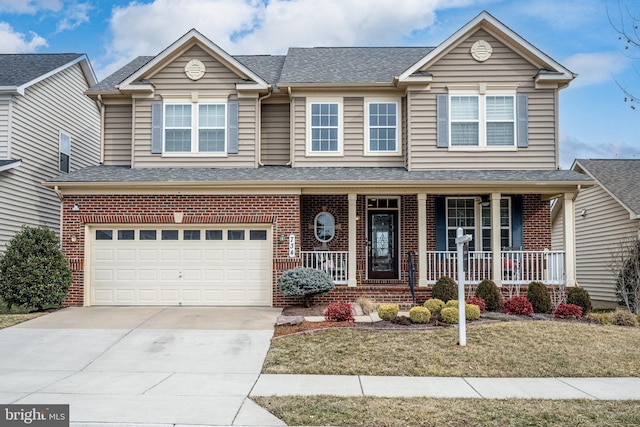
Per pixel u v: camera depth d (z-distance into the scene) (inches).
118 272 569.3
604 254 767.1
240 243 570.6
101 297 567.5
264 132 647.8
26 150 652.7
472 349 375.9
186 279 568.7
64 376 324.2
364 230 648.4
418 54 721.6
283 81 620.4
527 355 365.4
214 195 567.5
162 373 331.9
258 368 343.9
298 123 625.6
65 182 556.1
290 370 337.4
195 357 369.1
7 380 314.2
